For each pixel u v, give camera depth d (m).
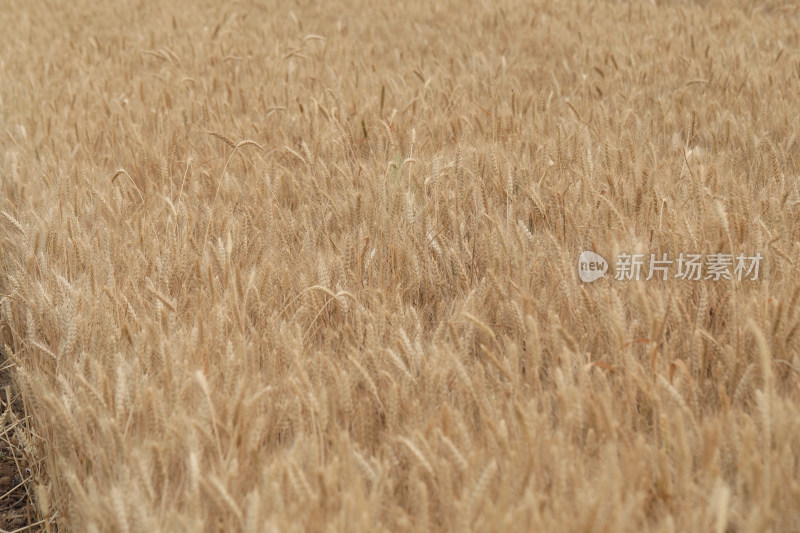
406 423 3.18
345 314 3.96
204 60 11.08
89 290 4.36
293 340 3.47
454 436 2.93
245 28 13.72
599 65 9.78
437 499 2.84
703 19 12.41
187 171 6.68
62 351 3.72
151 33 12.69
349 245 4.63
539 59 10.91
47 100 9.06
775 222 4.40
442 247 4.77
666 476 2.63
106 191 6.02
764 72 8.73
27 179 6.42
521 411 2.77
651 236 4.59
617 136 6.75
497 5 14.36
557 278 4.05
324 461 3.09
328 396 3.36
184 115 8.23
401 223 5.00
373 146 7.29
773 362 3.32
